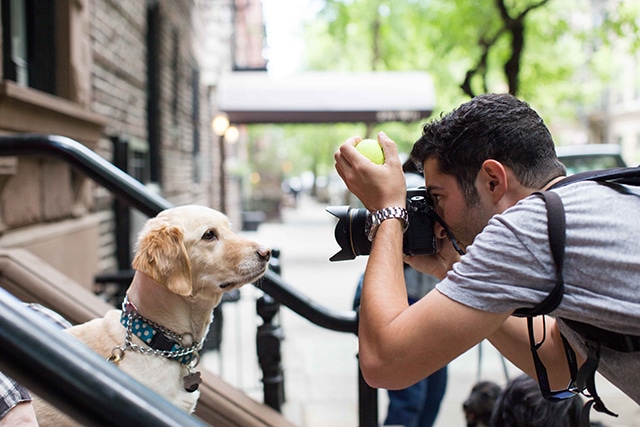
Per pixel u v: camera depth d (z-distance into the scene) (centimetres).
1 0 411
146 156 793
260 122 1327
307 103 1282
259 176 3669
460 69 1759
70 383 86
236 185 2302
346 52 2581
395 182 165
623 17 1082
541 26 1230
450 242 178
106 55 584
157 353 205
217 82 1688
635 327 137
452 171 160
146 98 870
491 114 157
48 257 414
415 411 385
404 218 163
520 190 157
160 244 207
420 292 366
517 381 241
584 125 3309
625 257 135
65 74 478
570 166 780
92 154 288
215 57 1658
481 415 309
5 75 418
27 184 390
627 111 2864
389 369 145
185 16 1170
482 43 1046
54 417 191
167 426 87
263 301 340
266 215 2902
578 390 158
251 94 1299
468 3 1151
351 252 175
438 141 162
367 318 150
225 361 637
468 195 160
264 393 339
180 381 212
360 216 174
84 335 207
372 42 1956
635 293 134
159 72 877
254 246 226
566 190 148
